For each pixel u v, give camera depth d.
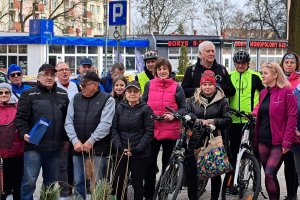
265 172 6.31
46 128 6.03
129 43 37.50
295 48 13.59
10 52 32.41
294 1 13.60
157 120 7.00
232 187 6.71
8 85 6.52
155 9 55.25
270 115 6.33
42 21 30.97
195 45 41.31
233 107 7.67
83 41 33.88
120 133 6.48
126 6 11.00
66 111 6.49
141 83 8.14
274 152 6.34
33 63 31.42
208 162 6.50
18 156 6.68
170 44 41.28
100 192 4.79
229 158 6.93
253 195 6.43
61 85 7.93
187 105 6.82
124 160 6.45
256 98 7.66
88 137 6.32
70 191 7.39
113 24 11.18
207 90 6.67
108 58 36.16
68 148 6.64
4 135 6.45
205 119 6.69
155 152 7.13
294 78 7.32
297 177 7.20
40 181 8.45
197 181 6.69
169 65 7.09
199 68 7.55
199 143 6.58
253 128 6.90
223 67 7.62
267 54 45.78
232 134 7.61
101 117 6.33
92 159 5.97
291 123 6.20
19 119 6.27
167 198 6.45
